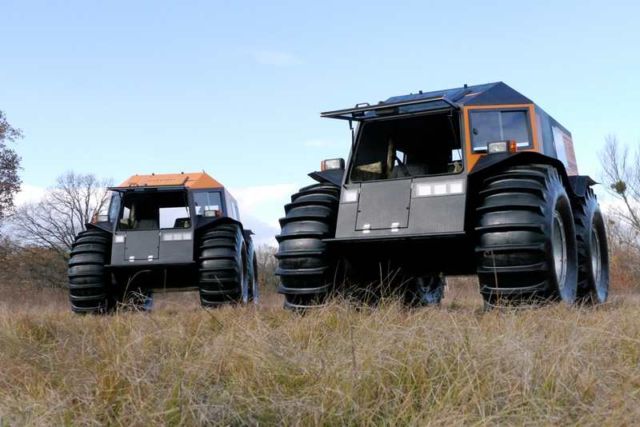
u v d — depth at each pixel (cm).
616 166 2217
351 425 285
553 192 573
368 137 655
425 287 830
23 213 3036
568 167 802
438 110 622
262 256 2309
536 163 607
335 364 335
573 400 295
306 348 399
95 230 1102
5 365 386
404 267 654
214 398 309
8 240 3011
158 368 347
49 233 3044
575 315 473
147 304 1170
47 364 390
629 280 2066
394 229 564
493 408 287
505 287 547
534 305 521
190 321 547
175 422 287
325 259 599
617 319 454
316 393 310
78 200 3084
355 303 534
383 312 477
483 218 553
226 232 1109
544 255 542
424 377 315
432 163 683
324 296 599
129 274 1119
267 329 437
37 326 562
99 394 311
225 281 1078
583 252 721
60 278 2916
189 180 1330
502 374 308
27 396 320
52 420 292
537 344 362
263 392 318
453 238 582
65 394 326
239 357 360
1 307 979
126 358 369
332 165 640
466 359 329
